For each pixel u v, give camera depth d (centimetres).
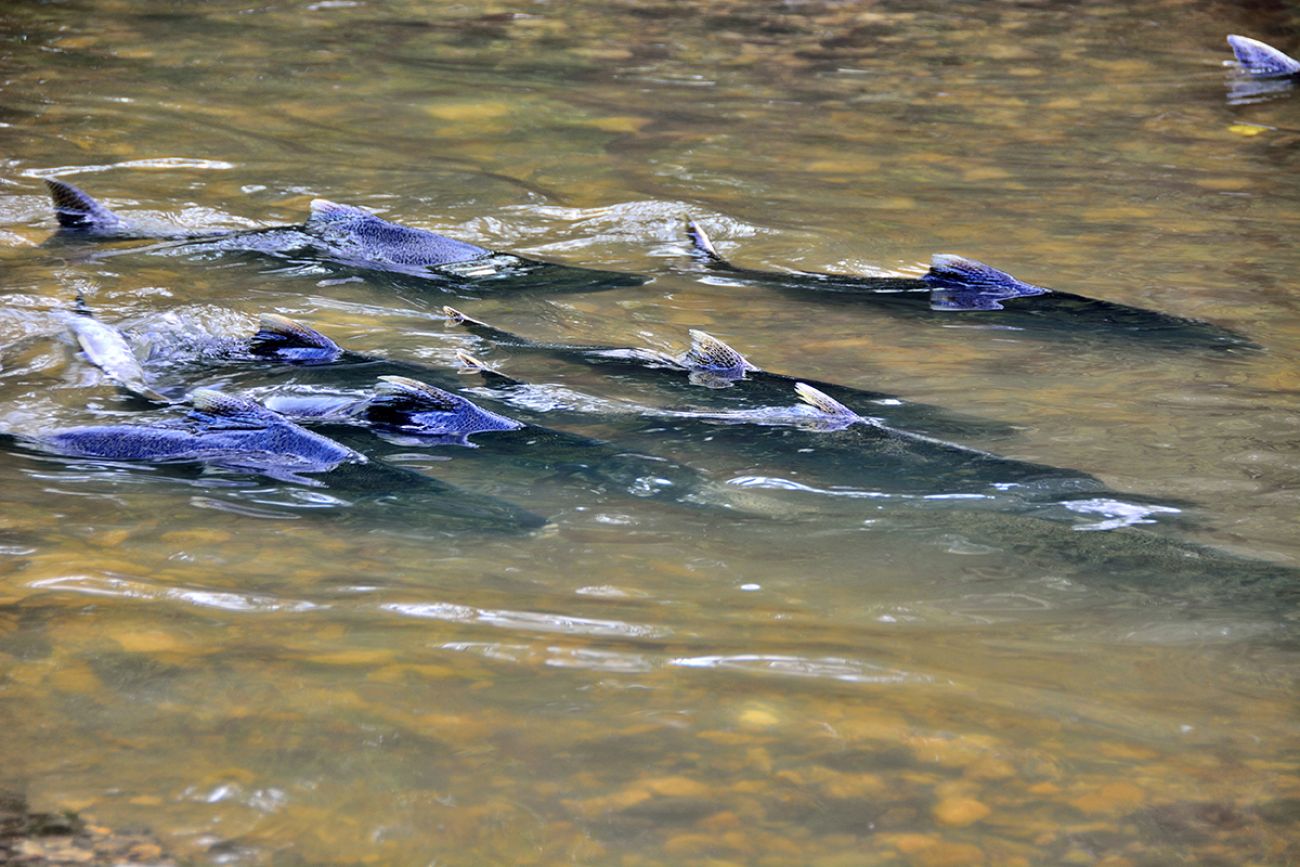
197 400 1786
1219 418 1973
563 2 5881
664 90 4559
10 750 992
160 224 2956
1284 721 1091
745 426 1864
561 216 3231
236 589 1313
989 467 1706
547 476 1675
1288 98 4541
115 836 888
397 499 1576
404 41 5078
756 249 3030
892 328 2464
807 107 4406
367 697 1088
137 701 1073
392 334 2350
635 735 1036
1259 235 3111
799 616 1288
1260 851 902
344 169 3522
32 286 2473
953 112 4378
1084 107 4444
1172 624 1273
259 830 902
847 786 970
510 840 897
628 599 1321
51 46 4622
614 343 2380
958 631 1258
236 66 4547
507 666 1155
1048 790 973
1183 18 5831
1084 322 2483
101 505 1545
